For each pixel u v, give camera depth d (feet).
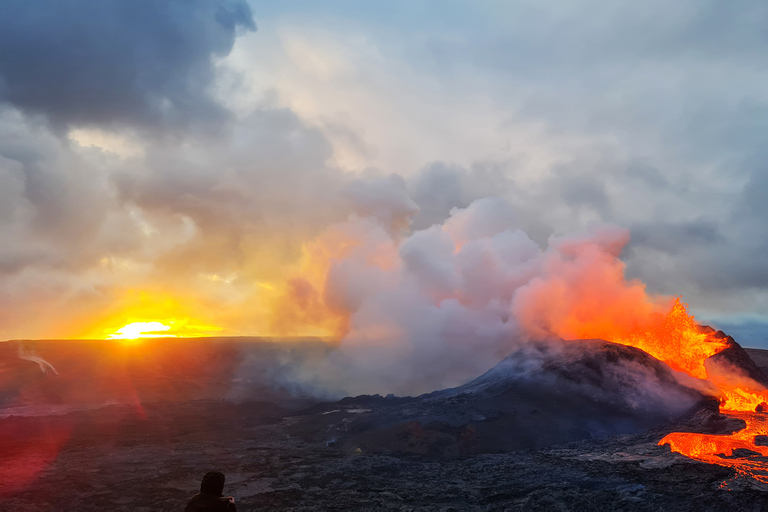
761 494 58.75
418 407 122.72
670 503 58.85
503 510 59.57
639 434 99.35
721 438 90.12
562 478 72.38
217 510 26.11
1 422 124.36
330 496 66.85
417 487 70.90
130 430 116.88
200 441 104.99
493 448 95.04
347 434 107.86
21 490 66.74
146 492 67.36
